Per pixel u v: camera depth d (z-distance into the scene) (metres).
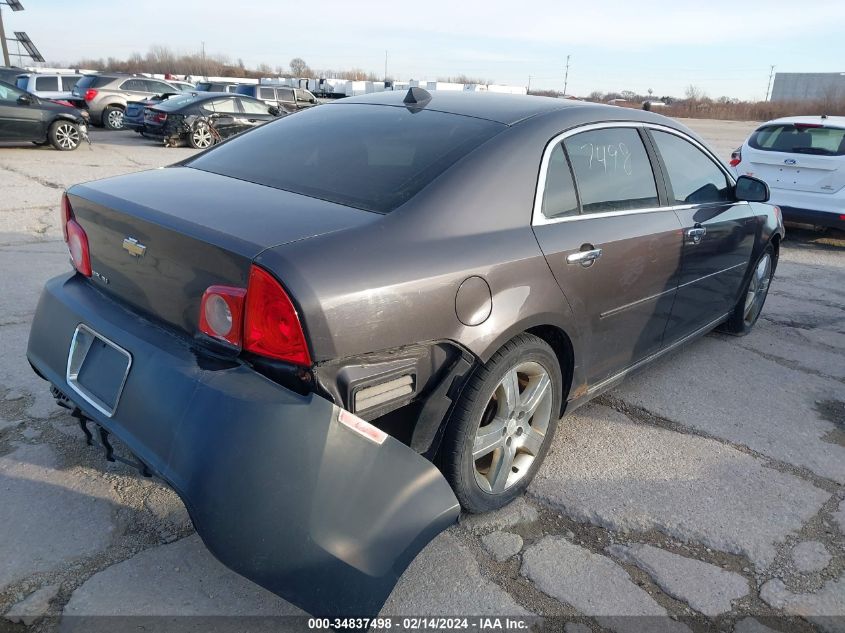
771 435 3.48
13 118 12.73
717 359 4.49
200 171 2.73
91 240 2.45
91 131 18.89
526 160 2.60
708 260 3.81
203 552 2.32
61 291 2.57
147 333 2.16
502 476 2.64
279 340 1.84
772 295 6.16
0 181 9.41
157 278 2.15
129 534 2.38
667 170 3.50
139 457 1.97
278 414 1.83
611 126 3.13
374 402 2.03
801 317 5.54
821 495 2.97
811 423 3.65
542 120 2.77
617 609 2.22
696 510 2.78
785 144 8.34
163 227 2.06
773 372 4.33
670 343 3.75
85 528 2.39
